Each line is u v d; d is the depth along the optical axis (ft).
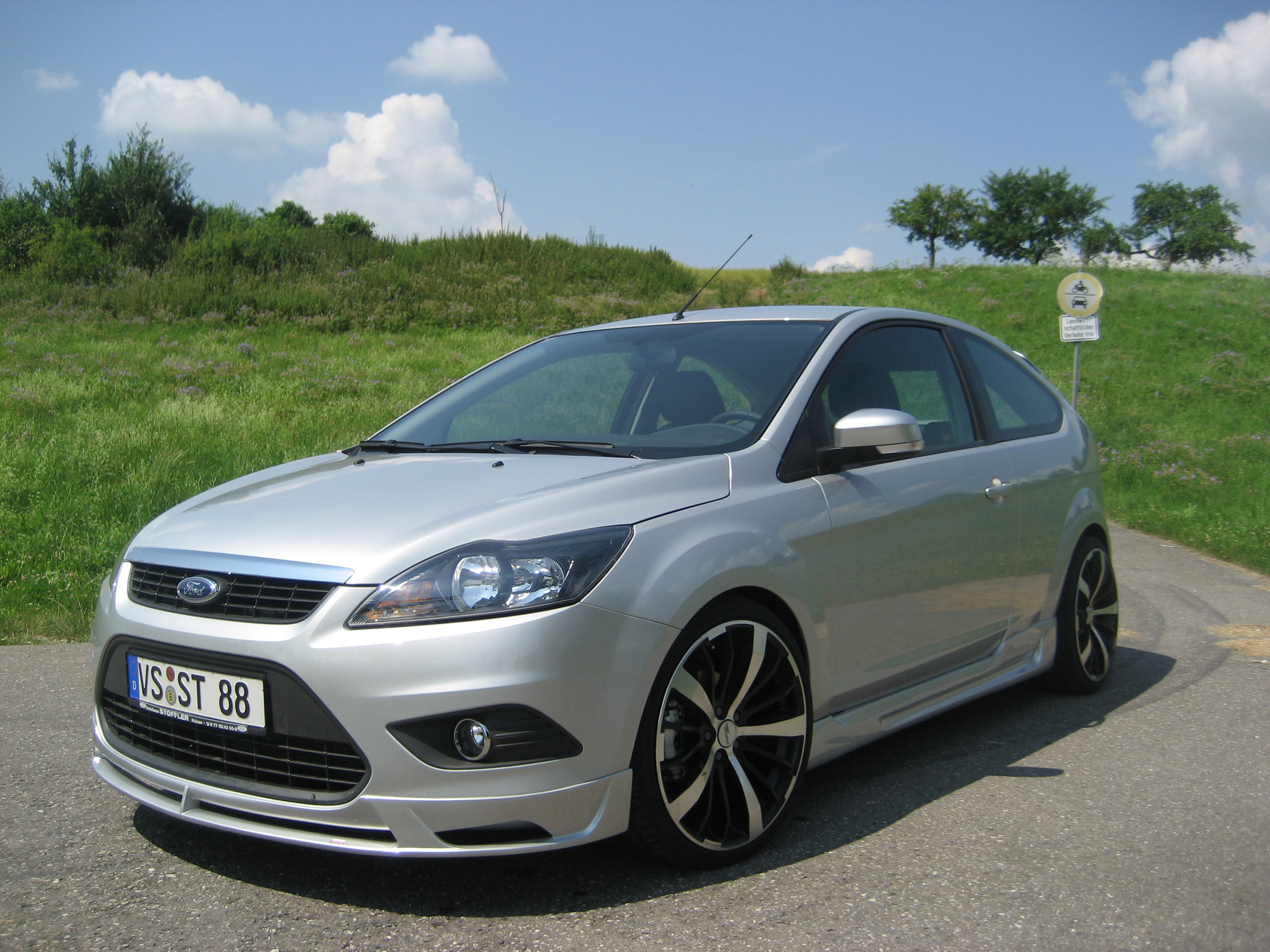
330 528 8.03
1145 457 40.22
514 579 7.27
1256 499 32.81
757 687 8.64
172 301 70.90
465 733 7.13
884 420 9.14
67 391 40.86
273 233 92.63
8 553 20.07
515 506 7.93
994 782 10.48
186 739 7.99
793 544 8.94
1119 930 7.25
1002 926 7.30
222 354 55.98
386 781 7.08
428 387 47.57
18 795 9.95
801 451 9.62
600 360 11.92
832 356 10.65
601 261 95.96
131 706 8.34
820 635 9.20
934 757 11.36
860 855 8.59
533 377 12.14
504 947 6.97
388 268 85.20
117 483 25.52
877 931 7.20
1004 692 14.25
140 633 8.12
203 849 8.68
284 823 7.53
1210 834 9.08
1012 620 12.25
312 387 46.06
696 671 8.13
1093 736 12.11
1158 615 19.30
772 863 8.43
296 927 7.29
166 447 29.01
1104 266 102.47
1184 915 7.48
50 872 8.23
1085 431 14.69
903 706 10.48
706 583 8.00
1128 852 8.66
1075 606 13.50
